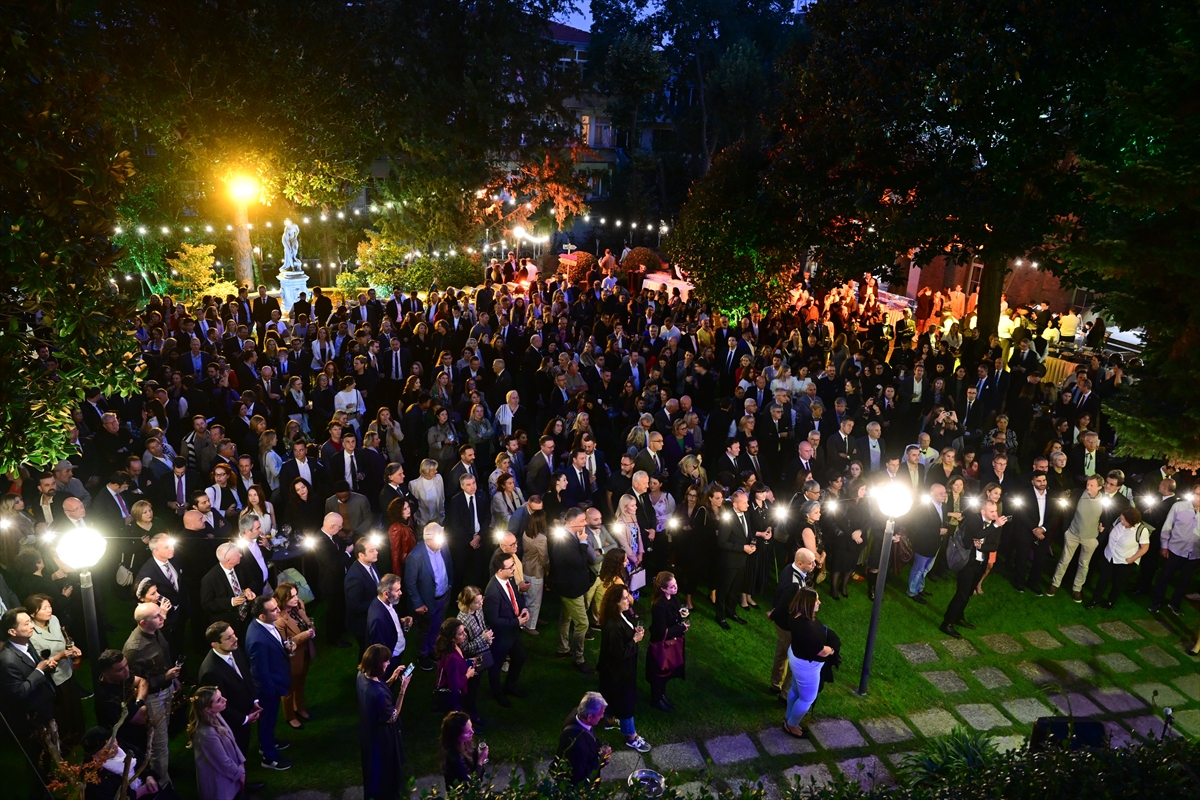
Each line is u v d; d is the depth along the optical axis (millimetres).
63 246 6418
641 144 51312
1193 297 8289
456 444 12039
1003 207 15719
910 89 16000
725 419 13656
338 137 26875
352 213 34406
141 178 24281
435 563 8922
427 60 30406
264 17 24812
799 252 20891
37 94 6438
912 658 9992
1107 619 11109
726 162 21000
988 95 15328
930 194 16703
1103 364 15961
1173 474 11500
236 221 29047
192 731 6363
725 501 10492
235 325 17703
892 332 20266
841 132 17375
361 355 14953
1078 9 14305
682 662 8664
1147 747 6277
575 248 46312
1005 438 12805
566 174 33812
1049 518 11602
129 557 9023
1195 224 8172
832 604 11047
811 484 10281
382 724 6715
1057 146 15305
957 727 8375
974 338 19375
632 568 9875
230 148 25312
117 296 7305
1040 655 10219
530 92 31703
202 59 23844
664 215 47594
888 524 8719
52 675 7148
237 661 7188
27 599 7164
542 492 11109
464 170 30609
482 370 15672
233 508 9609
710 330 18359
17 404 6445
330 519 8914
